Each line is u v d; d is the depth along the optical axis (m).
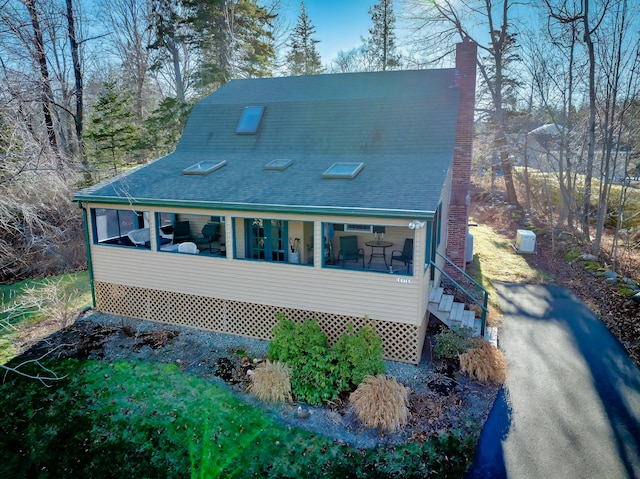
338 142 13.50
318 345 8.91
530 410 7.86
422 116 13.29
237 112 15.78
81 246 17.11
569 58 19.83
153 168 13.23
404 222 8.60
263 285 10.27
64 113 21.97
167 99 24.64
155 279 11.41
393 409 7.29
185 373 9.09
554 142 21.73
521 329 11.30
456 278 14.52
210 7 27.38
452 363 9.40
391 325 9.34
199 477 6.32
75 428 7.41
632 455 6.74
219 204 9.83
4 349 10.17
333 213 8.85
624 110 16.41
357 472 6.39
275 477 6.31
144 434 7.24
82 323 11.64
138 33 31.94
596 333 11.05
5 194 10.37
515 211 25.20
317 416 7.64
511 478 6.27
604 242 18.33
